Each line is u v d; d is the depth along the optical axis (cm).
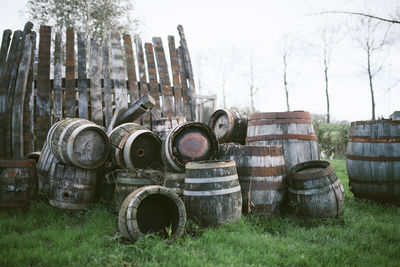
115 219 434
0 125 655
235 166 441
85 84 709
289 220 451
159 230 380
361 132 542
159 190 362
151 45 828
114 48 760
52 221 445
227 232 387
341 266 301
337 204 445
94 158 500
